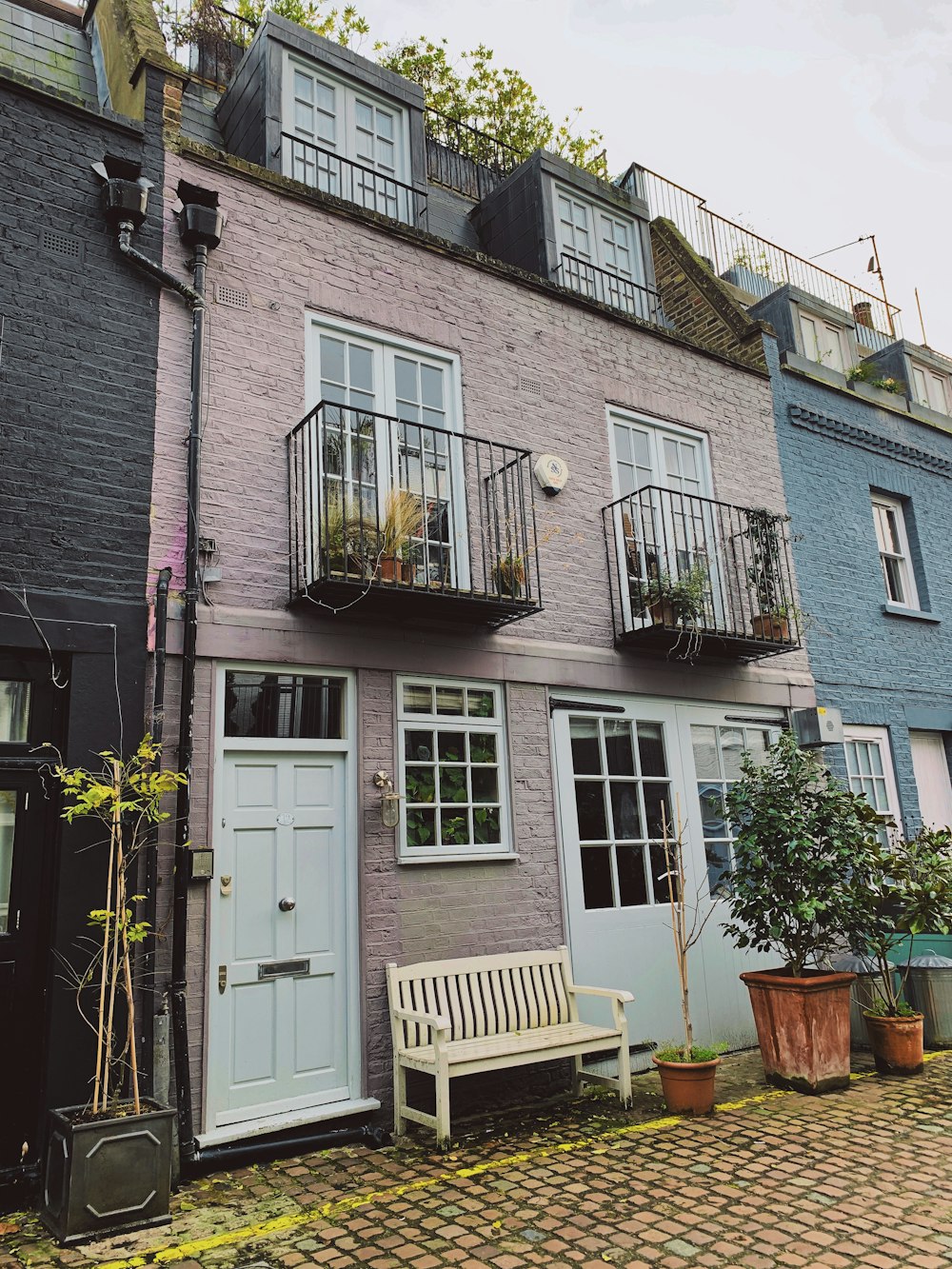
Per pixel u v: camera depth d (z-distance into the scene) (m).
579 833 7.03
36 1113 4.56
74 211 5.55
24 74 5.54
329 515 5.87
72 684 4.97
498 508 7.11
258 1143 4.99
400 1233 4.00
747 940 6.79
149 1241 3.94
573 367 7.94
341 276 6.66
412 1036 5.55
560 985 6.27
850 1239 3.85
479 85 15.38
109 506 5.29
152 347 5.64
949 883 6.81
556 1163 4.86
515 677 6.87
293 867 5.62
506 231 8.88
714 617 7.57
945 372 12.34
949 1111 5.65
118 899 4.42
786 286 10.72
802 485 9.66
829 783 6.80
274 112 7.04
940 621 10.66
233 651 5.54
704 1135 5.28
